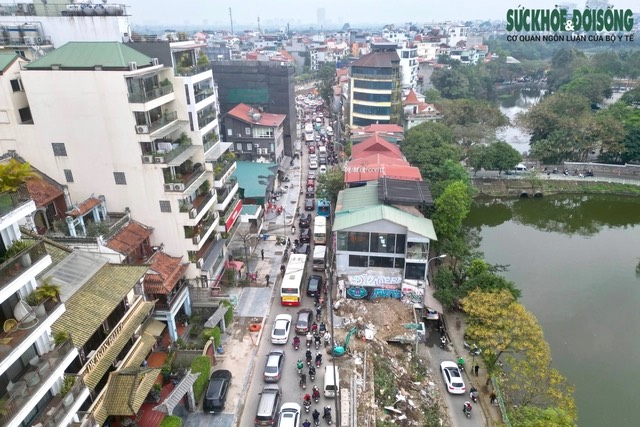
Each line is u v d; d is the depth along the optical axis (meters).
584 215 71.94
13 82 33.25
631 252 58.00
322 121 122.44
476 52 184.12
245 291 44.00
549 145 82.88
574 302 46.12
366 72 93.00
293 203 66.88
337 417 27.00
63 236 31.89
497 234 64.25
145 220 36.34
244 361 34.84
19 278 16.80
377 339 37.66
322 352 36.12
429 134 72.94
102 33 41.00
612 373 36.88
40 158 34.59
